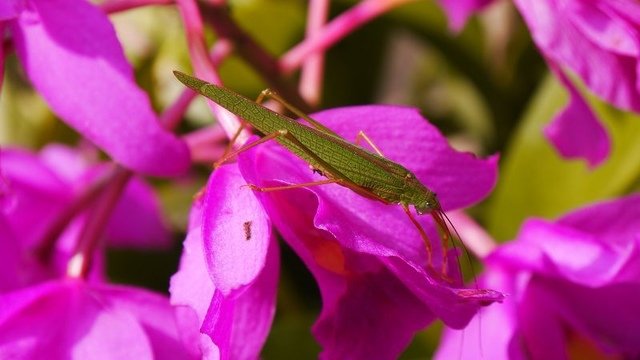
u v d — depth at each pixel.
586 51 0.31
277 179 0.28
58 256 0.36
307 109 0.35
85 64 0.30
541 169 0.38
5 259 0.32
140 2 0.32
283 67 0.35
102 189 0.35
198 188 0.42
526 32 0.42
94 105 0.30
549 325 0.32
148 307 0.30
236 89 0.41
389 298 0.28
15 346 0.30
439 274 0.28
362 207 0.28
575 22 0.31
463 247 0.33
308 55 0.35
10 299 0.30
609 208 0.32
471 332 0.31
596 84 0.31
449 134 0.45
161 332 0.30
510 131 0.43
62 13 0.30
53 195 0.38
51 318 0.30
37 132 0.42
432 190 0.29
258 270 0.27
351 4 0.42
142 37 0.41
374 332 0.28
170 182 0.42
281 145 0.28
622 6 0.31
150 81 0.41
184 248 0.28
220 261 0.27
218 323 0.27
